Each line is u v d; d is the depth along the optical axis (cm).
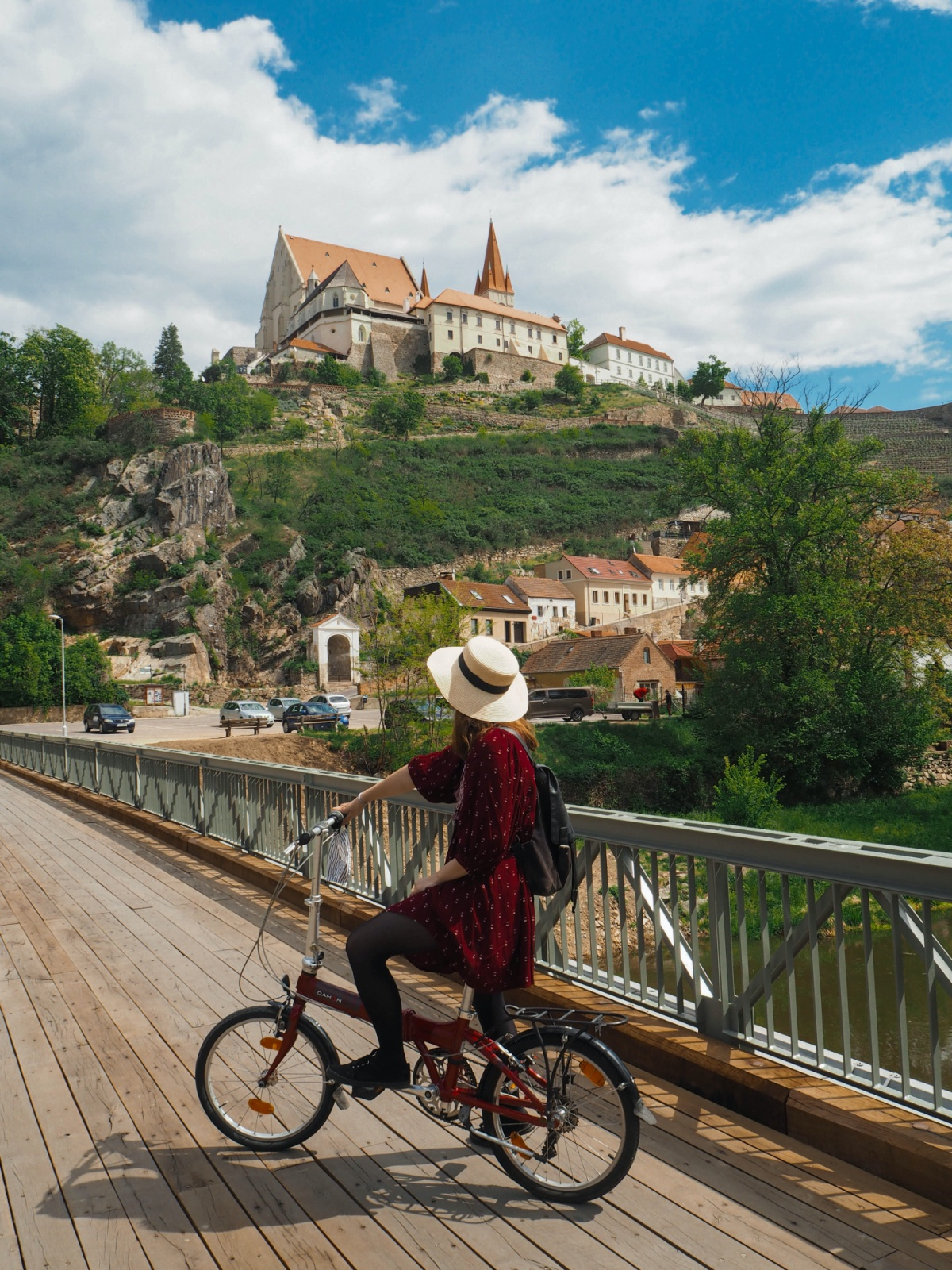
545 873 291
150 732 4581
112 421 9819
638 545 10888
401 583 9438
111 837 1148
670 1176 302
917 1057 1063
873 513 3500
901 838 2916
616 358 16262
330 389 13012
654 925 419
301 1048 329
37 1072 410
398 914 292
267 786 840
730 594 3550
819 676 3312
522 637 7769
